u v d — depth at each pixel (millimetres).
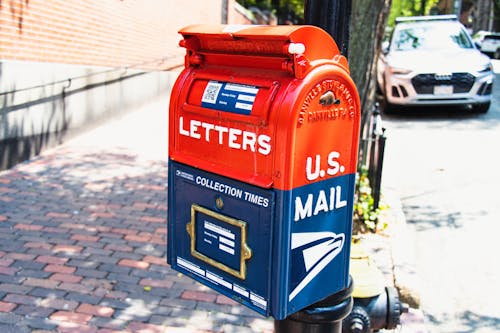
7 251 4637
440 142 9180
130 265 4516
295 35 1837
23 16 7113
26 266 4398
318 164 1990
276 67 1960
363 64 5445
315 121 1939
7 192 6074
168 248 2424
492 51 30656
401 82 10969
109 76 9945
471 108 11883
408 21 12781
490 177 7367
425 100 10984
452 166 7848
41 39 7602
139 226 5328
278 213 1922
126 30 10625
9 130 6914
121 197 6117
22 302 3885
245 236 2049
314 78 1883
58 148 8125
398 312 2834
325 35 1929
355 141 2105
